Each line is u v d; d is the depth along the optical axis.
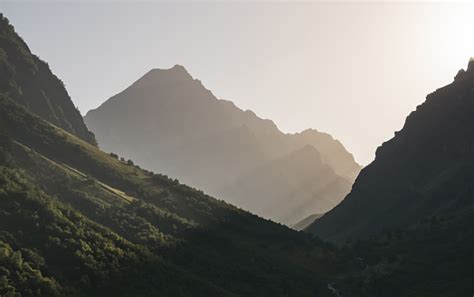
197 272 152.00
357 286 178.88
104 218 170.00
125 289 117.69
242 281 157.88
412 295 164.12
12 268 104.44
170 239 169.62
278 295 155.62
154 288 123.12
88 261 120.31
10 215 128.38
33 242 121.25
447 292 159.38
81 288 111.62
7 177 149.38
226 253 180.50
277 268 179.62
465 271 170.75
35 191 148.75
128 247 140.12
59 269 115.81
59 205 147.00
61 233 128.12
